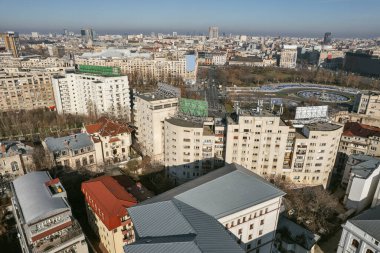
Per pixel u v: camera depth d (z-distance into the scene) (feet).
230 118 498.69
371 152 555.69
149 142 570.46
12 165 436.76
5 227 368.89
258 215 296.30
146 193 377.71
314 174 493.77
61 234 294.46
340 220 415.64
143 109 558.56
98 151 517.55
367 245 286.66
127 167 526.98
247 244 304.09
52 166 468.34
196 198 280.92
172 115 556.92
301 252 343.67
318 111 520.83
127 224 317.01
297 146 476.54
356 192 428.56
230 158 486.79
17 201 312.91
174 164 502.38
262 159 486.38
